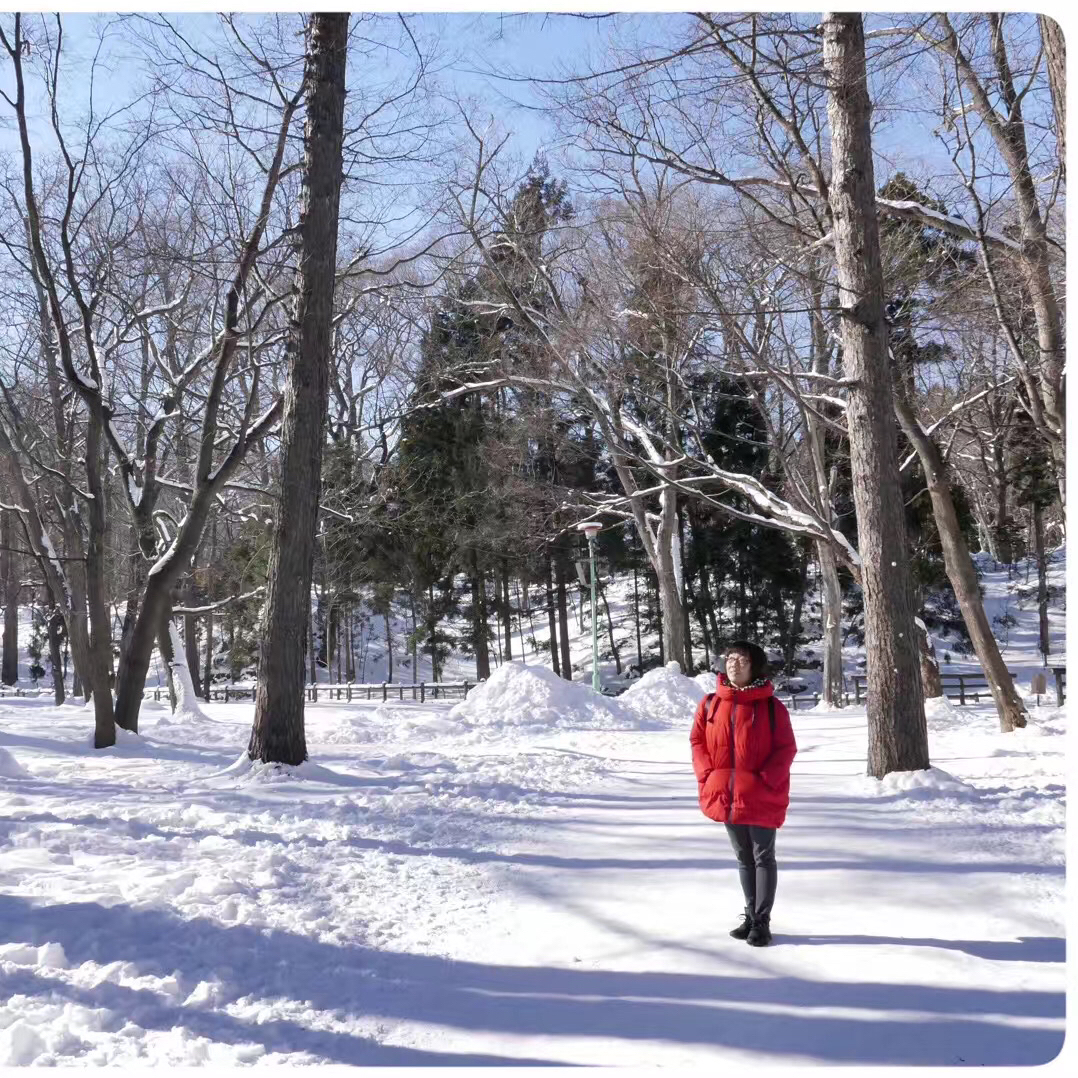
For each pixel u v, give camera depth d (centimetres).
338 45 1325
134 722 1856
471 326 3244
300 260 1309
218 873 705
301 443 1280
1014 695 1608
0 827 849
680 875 728
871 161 1180
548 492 3125
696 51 1009
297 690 1262
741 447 3656
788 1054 416
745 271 1483
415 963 550
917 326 1584
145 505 2159
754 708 583
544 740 1819
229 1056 420
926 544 3488
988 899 634
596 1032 448
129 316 2183
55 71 1562
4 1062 401
